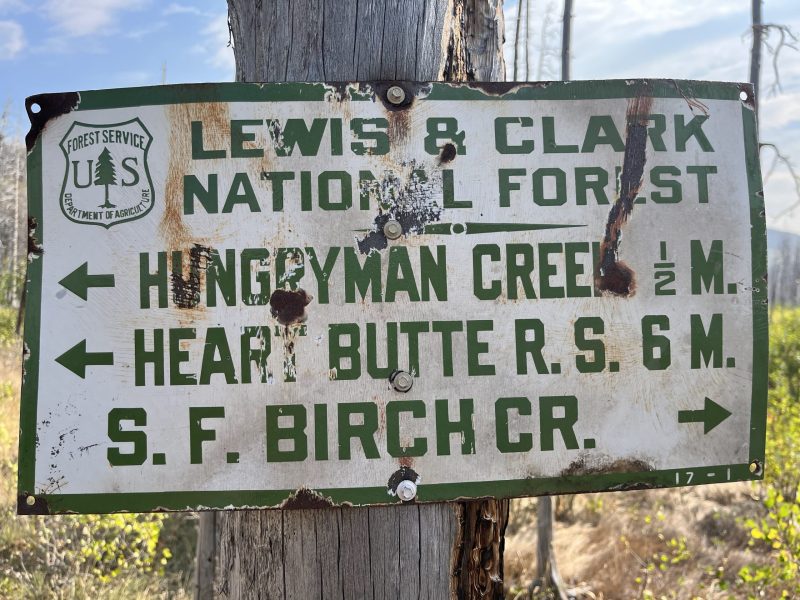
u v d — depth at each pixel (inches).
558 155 20.4
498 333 19.9
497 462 19.7
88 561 54.9
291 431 19.3
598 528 67.1
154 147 19.8
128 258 19.6
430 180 19.9
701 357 20.5
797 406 80.2
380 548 19.3
